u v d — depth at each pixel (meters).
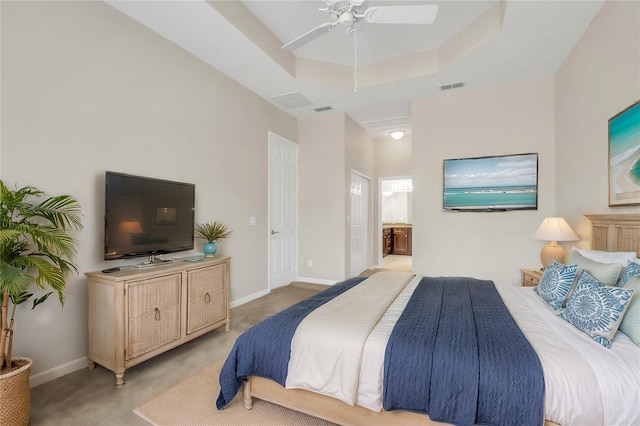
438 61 3.52
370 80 3.88
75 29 2.21
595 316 1.49
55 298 2.12
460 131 4.05
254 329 1.73
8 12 1.89
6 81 1.88
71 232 2.19
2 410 1.49
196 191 3.21
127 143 2.55
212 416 1.71
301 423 1.66
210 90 3.39
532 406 1.17
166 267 2.45
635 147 2.02
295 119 5.14
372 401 1.40
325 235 4.98
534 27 2.68
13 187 1.91
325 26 2.12
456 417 1.24
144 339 2.18
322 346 1.51
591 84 2.66
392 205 9.54
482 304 1.97
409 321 1.65
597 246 2.51
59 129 2.12
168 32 2.78
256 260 4.17
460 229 4.05
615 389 1.18
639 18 2.01
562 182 3.38
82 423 1.65
